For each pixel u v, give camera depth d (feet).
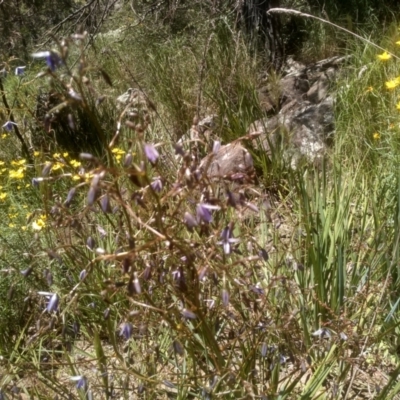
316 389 1.07
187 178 0.81
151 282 1.01
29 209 1.91
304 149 2.24
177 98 2.54
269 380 1.12
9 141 2.56
